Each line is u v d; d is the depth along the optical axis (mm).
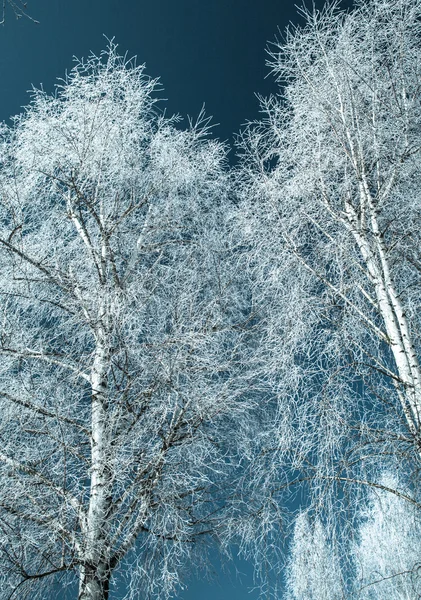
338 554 4496
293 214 6301
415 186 5773
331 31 6480
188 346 6777
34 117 7895
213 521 6668
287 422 5168
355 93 6375
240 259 7199
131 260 7711
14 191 7348
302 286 5879
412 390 4801
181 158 8352
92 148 7715
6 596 5414
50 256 7547
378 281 5469
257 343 7359
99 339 6836
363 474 4719
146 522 6242
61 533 5520
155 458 6129
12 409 6227
